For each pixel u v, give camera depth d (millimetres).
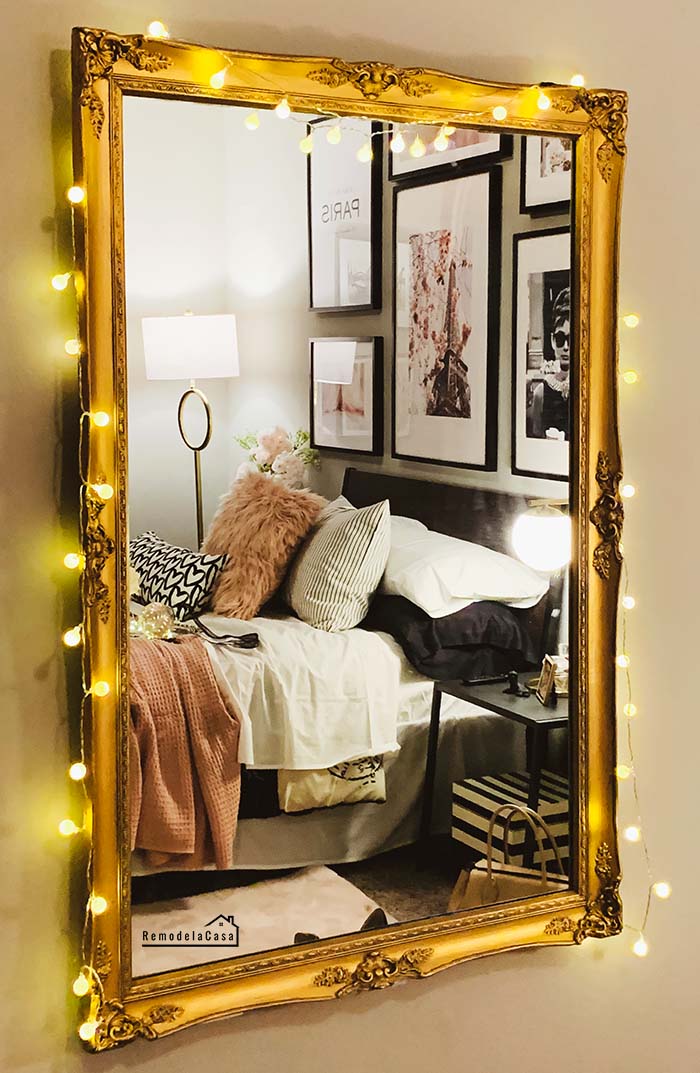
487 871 2006
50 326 1666
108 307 1643
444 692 1933
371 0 1852
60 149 1647
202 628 1744
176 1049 1840
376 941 1909
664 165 2135
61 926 1741
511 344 1943
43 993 1741
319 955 1862
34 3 1613
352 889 1890
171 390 1698
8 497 1659
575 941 2090
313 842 1850
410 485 1882
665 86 2121
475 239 1902
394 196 1834
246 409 1751
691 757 2285
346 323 1810
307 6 1804
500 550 1960
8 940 1712
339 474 1830
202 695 1747
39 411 1669
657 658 2230
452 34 1926
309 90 1747
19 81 1613
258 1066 1907
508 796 2010
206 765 1759
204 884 1774
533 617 1998
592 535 2031
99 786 1678
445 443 1906
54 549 1695
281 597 1797
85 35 1577
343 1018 1971
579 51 2037
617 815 2104
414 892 1944
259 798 1802
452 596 1924
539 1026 2164
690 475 2225
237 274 1732
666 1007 2305
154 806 1727
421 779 1930
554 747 2035
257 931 1823
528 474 1977
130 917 1724
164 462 1705
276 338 1768
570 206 1975
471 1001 2086
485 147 1897
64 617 1710
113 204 1631
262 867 1814
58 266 1664
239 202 1725
